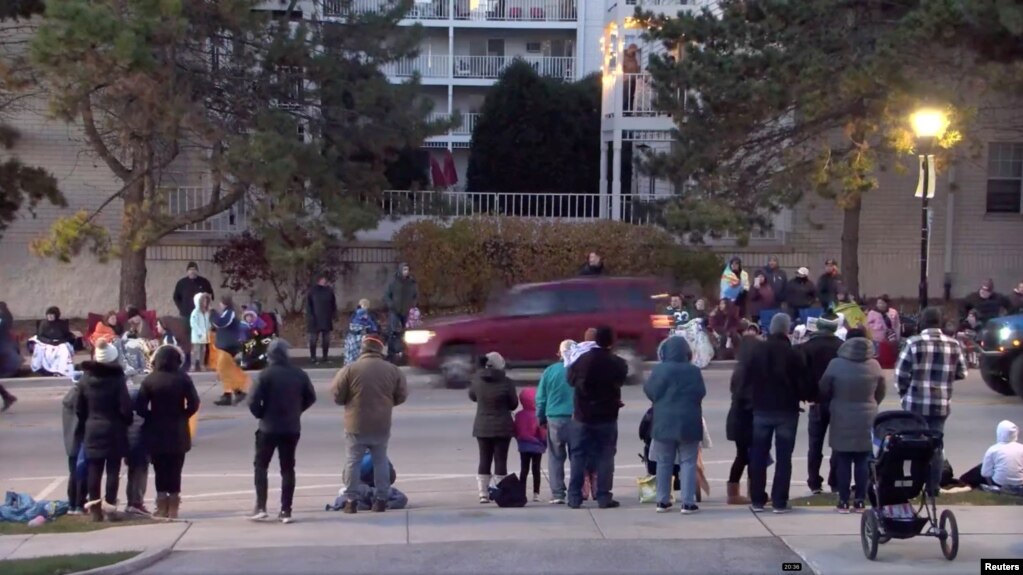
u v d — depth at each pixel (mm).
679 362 11062
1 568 8859
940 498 11555
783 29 25875
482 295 27891
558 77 44219
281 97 25328
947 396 11188
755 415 11008
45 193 25047
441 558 9328
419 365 20922
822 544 9656
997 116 30094
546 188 37531
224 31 24406
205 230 28984
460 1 47750
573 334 20844
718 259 28359
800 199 26656
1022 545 9539
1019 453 11867
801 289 25219
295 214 23875
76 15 20406
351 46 25812
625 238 27734
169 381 11578
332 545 9859
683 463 11031
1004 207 30984
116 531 10648
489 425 12211
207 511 12227
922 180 21953
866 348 10844
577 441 11516
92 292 28875
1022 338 18984
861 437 10766
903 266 30734
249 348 23375
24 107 27375
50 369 22328
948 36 24109
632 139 32750
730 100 25547
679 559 9258
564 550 9555
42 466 14680
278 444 10984
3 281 28438
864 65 24219
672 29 26375
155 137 24766
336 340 27016
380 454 11469
